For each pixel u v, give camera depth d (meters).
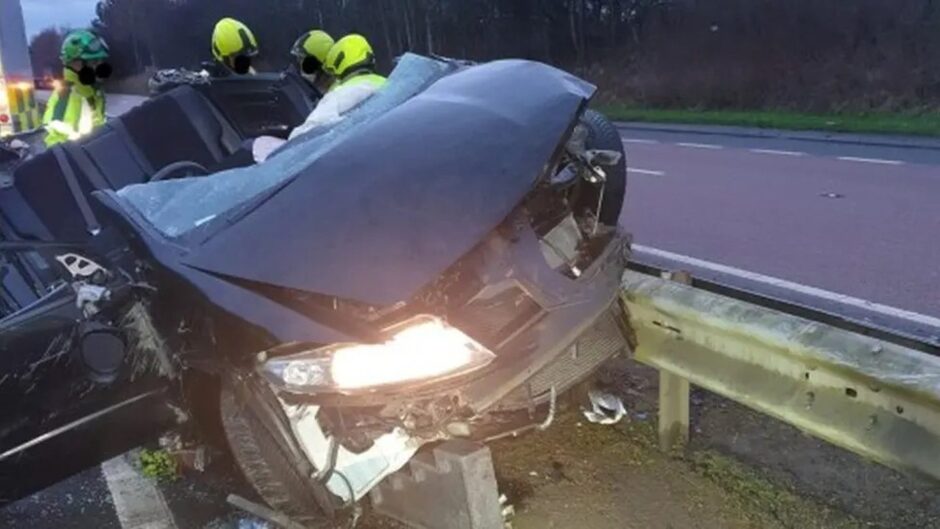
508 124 3.21
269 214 3.06
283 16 36.06
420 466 3.23
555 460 3.91
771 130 17.69
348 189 3.04
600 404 4.09
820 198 9.85
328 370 2.77
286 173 3.30
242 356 2.91
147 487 3.97
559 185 3.40
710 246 7.89
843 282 6.46
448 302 3.02
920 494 3.43
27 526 3.72
